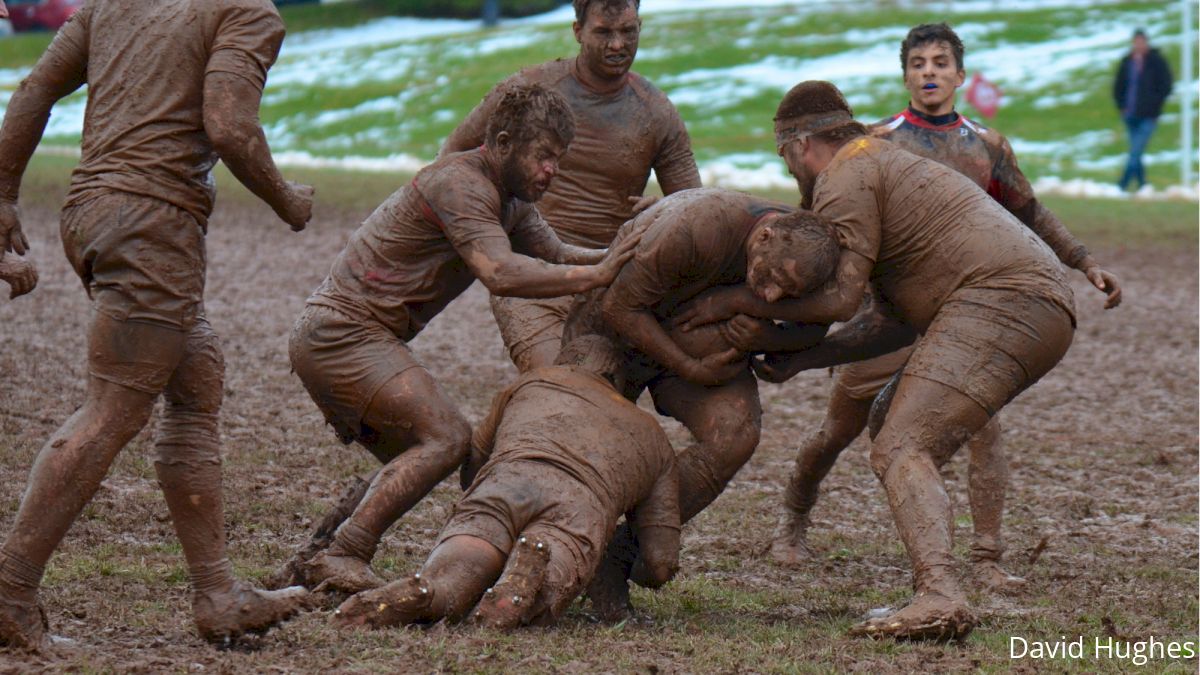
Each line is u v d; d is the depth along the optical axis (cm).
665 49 16162
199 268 1662
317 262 5862
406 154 10850
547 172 1905
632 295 1900
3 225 1739
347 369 1927
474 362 4212
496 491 1778
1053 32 16738
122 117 1634
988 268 1884
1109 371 4406
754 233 1873
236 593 1681
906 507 1841
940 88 2355
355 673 1548
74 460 1598
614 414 1880
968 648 1825
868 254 1894
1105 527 2753
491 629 1700
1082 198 8319
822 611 2091
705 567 2389
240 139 1622
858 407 2352
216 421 1714
